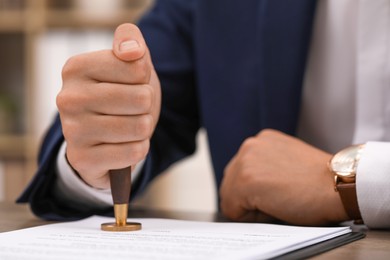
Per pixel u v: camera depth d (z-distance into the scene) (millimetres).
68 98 699
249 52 1176
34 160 2611
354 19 1119
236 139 1177
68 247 553
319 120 1160
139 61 687
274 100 1107
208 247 540
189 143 1209
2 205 1043
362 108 1047
